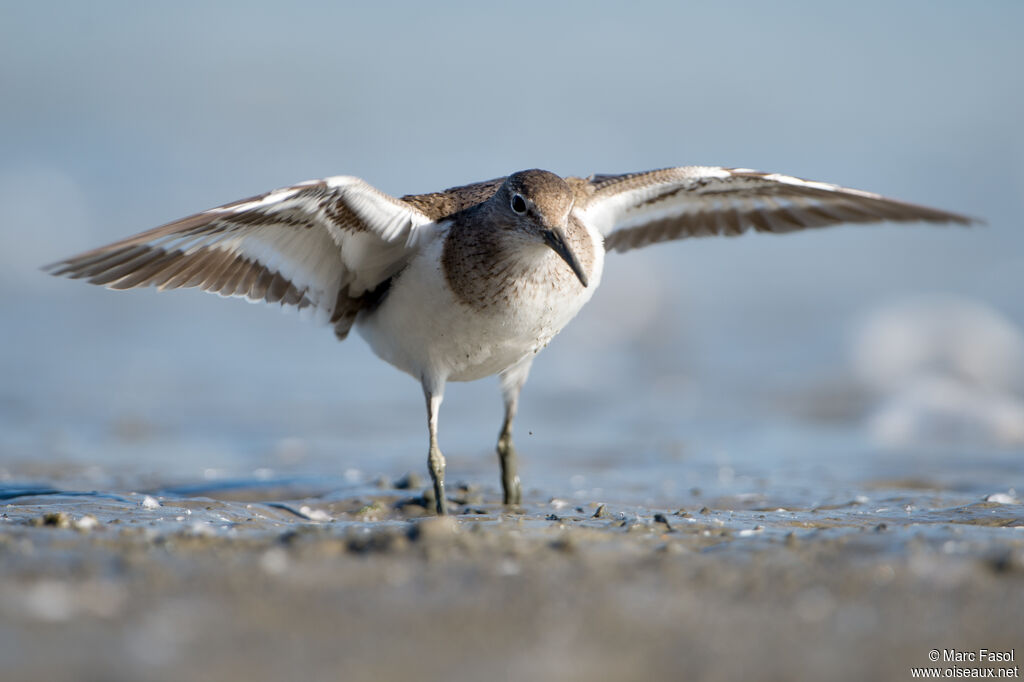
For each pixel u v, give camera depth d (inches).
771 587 275.3
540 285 406.6
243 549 307.1
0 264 1034.7
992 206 1242.0
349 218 389.4
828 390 789.9
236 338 917.2
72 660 221.9
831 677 222.7
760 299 1031.6
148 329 926.4
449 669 223.3
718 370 856.3
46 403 706.8
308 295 419.2
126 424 663.8
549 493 476.4
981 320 861.2
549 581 278.1
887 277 1067.3
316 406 731.4
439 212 414.6
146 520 366.6
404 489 464.1
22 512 378.3
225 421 681.0
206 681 214.2
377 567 287.9
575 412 739.4
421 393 780.6
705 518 383.9
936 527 352.2
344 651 231.0
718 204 492.7
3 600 255.8
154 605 255.0
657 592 271.0
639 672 223.8
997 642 240.7
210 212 354.3
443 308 407.5
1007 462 576.7
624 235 499.5
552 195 397.1
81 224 1124.5
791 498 454.9
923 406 697.6
